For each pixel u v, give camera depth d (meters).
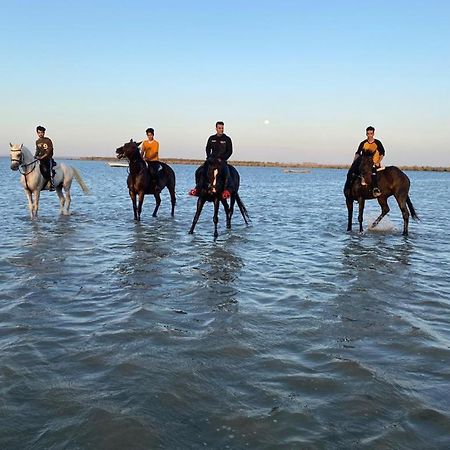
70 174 14.48
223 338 4.42
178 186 38.91
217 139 11.07
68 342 4.25
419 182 67.00
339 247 9.46
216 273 6.97
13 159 12.14
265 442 2.76
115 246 8.92
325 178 82.12
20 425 2.89
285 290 6.14
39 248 8.50
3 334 4.40
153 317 4.96
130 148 12.50
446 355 4.11
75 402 3.18
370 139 11.74
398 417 3.07
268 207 19.67
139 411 3.07
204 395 3.32
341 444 2.75
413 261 8.12
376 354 4.12
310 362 3.93
